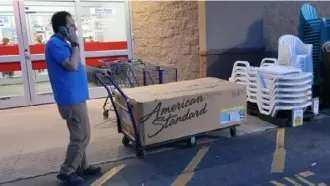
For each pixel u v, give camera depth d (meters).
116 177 2.86
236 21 5.35
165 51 5.99
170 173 2.90
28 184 2.79
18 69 5.58
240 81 4.65
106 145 3.61
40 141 3.82
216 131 3.83
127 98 3.18
